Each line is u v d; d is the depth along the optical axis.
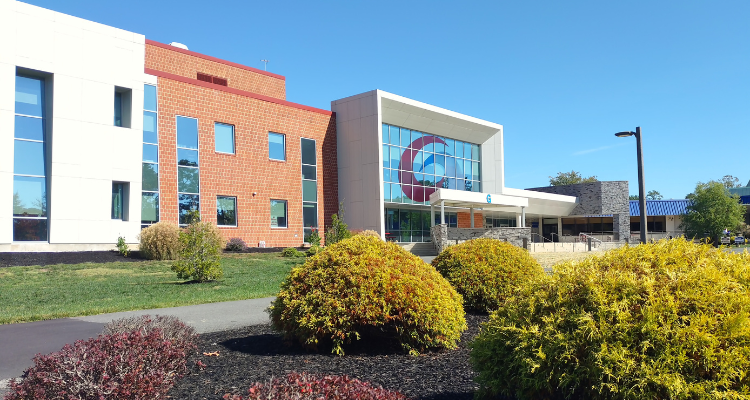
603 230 56.12
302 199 31.50
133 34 24.17
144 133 24.66
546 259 25.59
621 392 3.47
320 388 3.45
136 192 23.59
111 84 23.16
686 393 3.30
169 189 25.30
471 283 9.70
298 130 31.64
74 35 22.11
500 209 42.25
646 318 3.54
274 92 35.53
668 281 3.75
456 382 5.23
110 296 12.99
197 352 6.57
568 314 3.90
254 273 18.42
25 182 20.84
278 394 3.34
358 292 6.48
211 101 27.36
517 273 9.67
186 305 11.73
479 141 42.62
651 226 57.84
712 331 3.44
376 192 32.06
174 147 25.66
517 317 4.21
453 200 32.84
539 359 3.84
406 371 5.69
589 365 3.62
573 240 55.81
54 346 7.55
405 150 36.25
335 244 7.28
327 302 6.48
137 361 4.63
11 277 15.77
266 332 8.14
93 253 21.44
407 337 6.59
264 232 29.28
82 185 21.94
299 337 6.63
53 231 21.05
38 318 9.84
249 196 28.70
